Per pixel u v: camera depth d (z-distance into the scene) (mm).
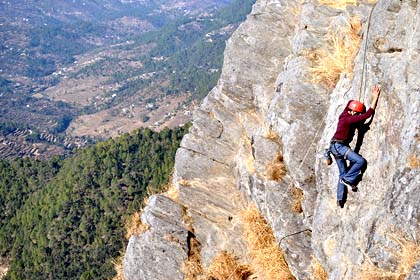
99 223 93500
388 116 8508
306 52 12555
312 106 11453
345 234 9000
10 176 133000
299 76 12031
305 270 11008
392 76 8562
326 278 10469
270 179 12102
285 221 11586
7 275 93625
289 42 15172
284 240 11500
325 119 11047
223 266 13336
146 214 15039
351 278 8422
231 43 16188
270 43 15422
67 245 93062
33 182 129625
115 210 95625
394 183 7793
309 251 11070
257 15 16172
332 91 11391
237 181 14609
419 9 8273
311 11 13328
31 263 92188
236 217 14258
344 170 8953
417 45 8086
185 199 14984
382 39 9102
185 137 16203
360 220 8562
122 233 89188
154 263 14000
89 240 92938
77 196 100250
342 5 13328
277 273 12188
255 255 12961
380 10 9305
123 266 14852
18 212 114125
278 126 12492
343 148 8789
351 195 9133
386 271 7809
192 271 13633
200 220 14531
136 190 97875
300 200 11508
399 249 7633
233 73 15781
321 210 9938
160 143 107875
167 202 14906
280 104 12359
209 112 16344
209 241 14062
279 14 15867
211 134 15859
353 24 11750
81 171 105438
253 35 15789
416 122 7605
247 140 14719
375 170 8586
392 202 7754
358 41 11320
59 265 89812
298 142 11312
